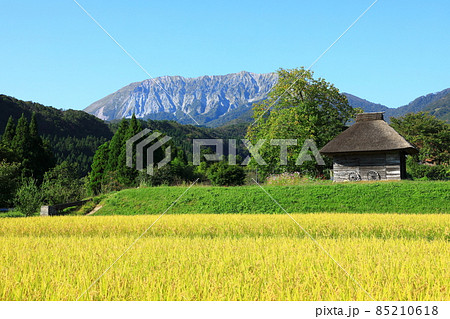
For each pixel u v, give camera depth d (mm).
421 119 66062
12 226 18766
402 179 31703
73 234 17109
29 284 6488
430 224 17062
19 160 46656
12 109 123250
